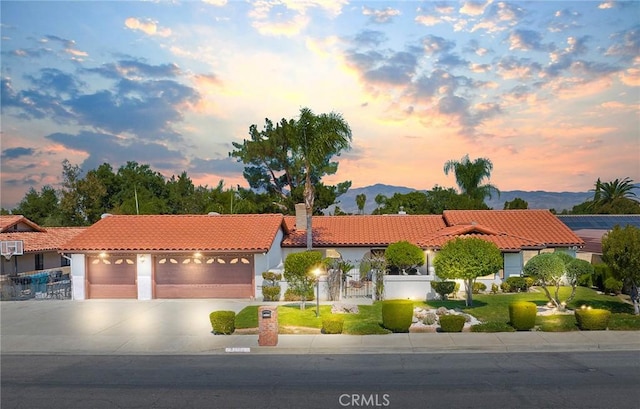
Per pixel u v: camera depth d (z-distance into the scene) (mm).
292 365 15531
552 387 13000
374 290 26578
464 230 31312
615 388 12859
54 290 30766
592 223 41406
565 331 18547
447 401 12133
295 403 12234
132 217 33438
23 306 26734
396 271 30062
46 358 17094
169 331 20344
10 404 12680
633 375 13891
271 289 27312
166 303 27297
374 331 18891
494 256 23016
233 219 32812
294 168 46625
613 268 21531
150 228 31562
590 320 18484
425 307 23656
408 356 16297
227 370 15148
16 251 33750
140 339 19125
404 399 12320
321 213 48281
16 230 40000
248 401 12453
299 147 32094
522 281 27797
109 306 26484
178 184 76750
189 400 12641
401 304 18969
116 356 17203
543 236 32531
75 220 61562
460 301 25094
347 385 13453
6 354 17703
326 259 29156
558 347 16844
